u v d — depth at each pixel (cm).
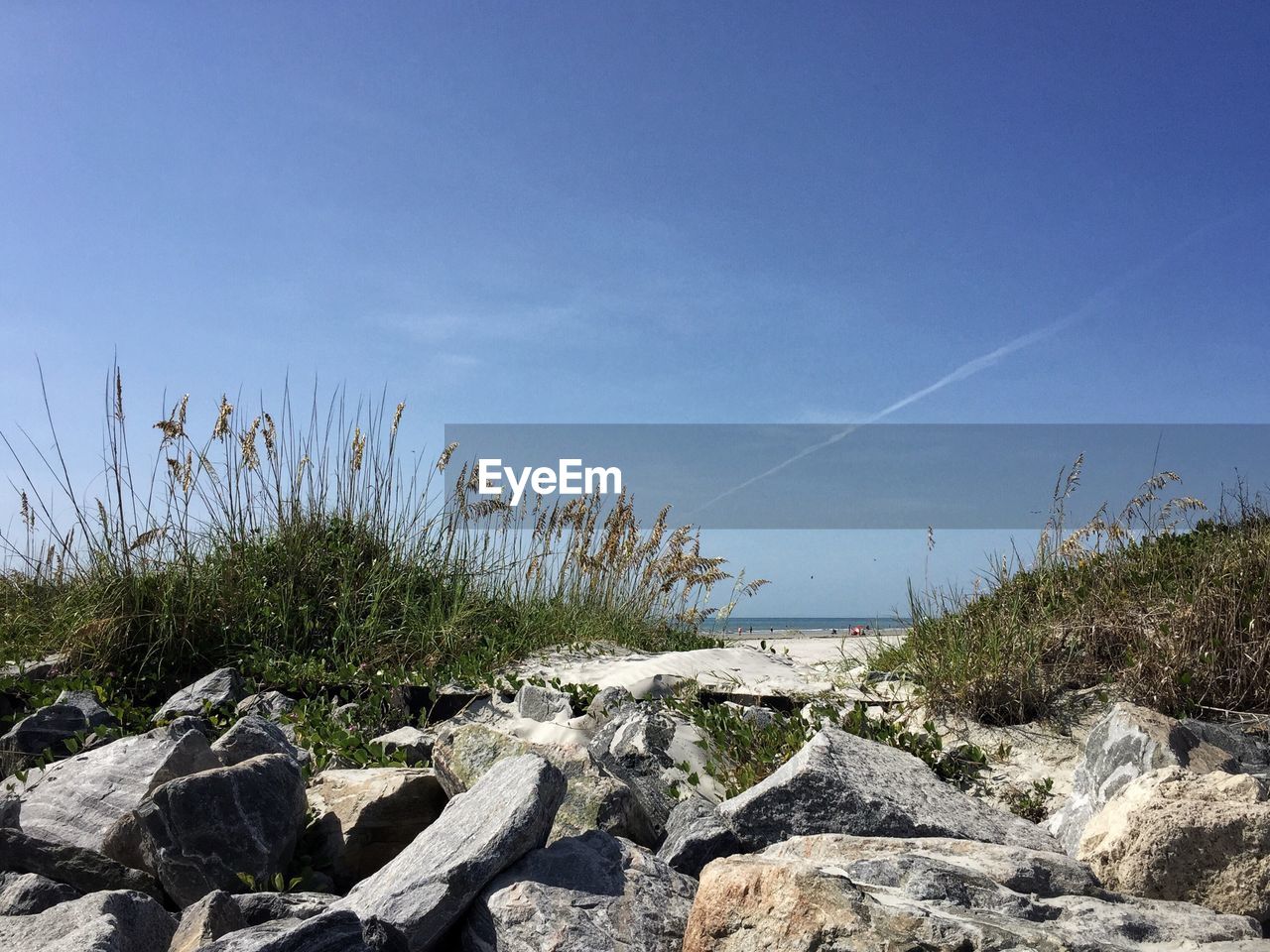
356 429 866
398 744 548
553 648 834
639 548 1007
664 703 618
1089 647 590
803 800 394
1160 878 308
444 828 330
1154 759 404
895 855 329
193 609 731
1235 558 615
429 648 770
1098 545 710
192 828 354
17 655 710
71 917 286
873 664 722
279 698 643
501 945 276
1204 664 538
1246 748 461
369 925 261
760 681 683
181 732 456
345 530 855
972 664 577
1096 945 238
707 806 401
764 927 248
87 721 566
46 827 405
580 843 322
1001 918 256
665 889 302
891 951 231
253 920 308
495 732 429
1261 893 296
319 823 411
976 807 417
